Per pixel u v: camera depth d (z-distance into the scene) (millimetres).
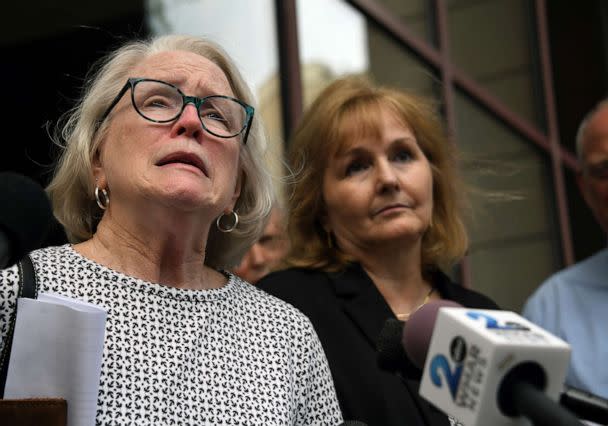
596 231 7672
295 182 2898
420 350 1312
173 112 2127
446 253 3025
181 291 2070
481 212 6238
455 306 1315
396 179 2791
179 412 1896
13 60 3953
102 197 2227
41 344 1601
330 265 2828
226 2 4578
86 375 1595
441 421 2480
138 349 1923
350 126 2857
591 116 3568
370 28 5727
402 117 2920
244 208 2449
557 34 8109
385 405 2465
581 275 3418
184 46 2385
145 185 2020
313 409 2189
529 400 1111
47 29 3977
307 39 5102
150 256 2088
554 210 7438
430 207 2871
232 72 2422
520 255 6797
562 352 1145
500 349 1120
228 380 2016
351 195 2811
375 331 2619
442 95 6316
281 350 2166
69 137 2271
